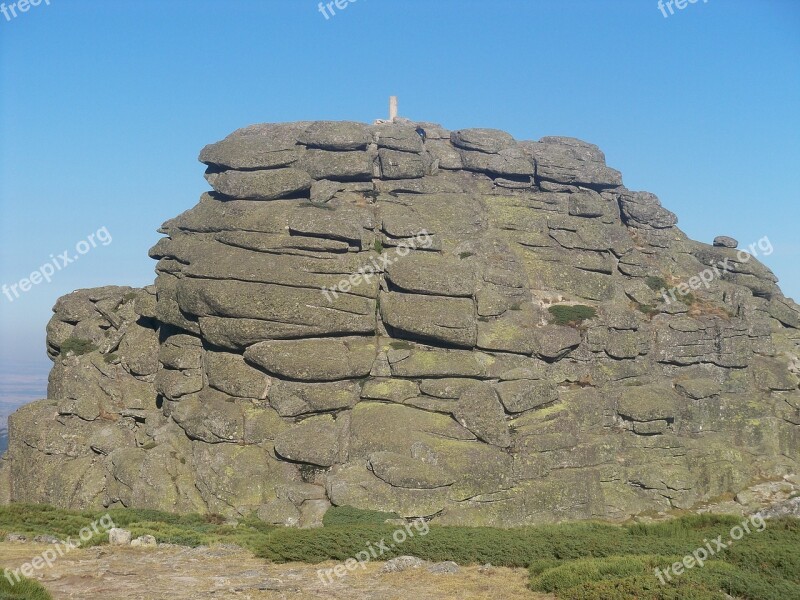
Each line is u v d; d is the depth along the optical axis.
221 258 70.25
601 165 90.00
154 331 76.19
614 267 84.06
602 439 70.00
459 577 42.34
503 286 76.00
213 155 80.19
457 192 84.00
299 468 64.12
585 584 38.62
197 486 64.81
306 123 85.88
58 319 80.88
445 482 61.31
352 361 67.75
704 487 72.00
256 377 67.69
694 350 78.88
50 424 73.88
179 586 40.03
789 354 85.44
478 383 68.06
